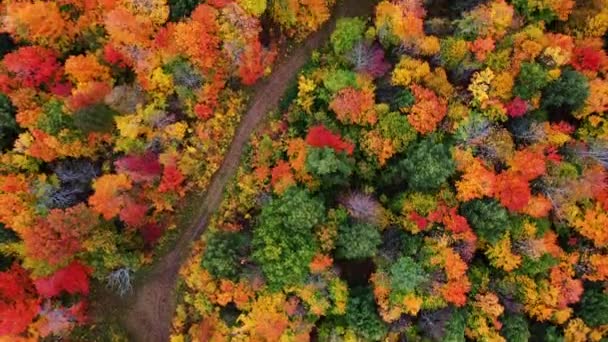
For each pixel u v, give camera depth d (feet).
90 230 155.94
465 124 156.46
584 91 157.79
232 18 152.97
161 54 155.22
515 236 159.53
